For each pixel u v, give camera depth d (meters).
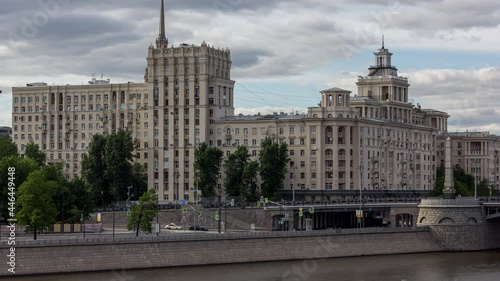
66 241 190.38
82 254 192.00
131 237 198.62
